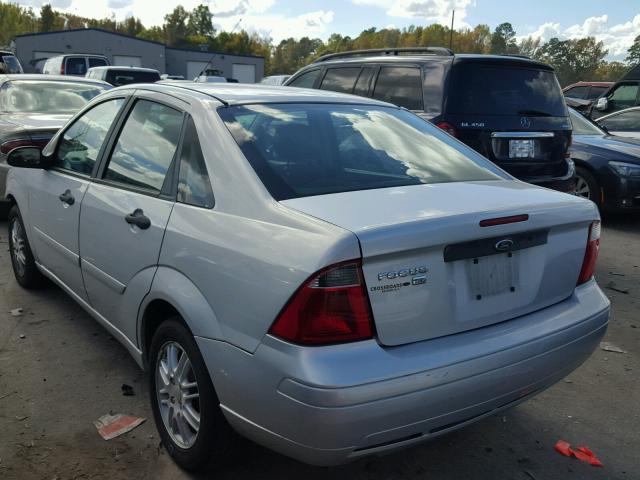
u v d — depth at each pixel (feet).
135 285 9.65
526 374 7.98
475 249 7.61
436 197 8.28
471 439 10.26
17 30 407.23
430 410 7.18
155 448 9.66
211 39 346.33
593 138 27.25
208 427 8.29
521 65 20.13
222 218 8.18
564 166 20.79
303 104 10.49
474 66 19.39
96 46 164.55
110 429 10.07
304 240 7.06
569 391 11.95
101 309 11.44
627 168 24.86
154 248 9.16
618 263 20.80
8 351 12.82
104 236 10.66
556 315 8.51
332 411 6.66
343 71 23.95
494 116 19.24
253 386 7.29
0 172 20.88
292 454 7.25
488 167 10.56
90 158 12.10
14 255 16.58
